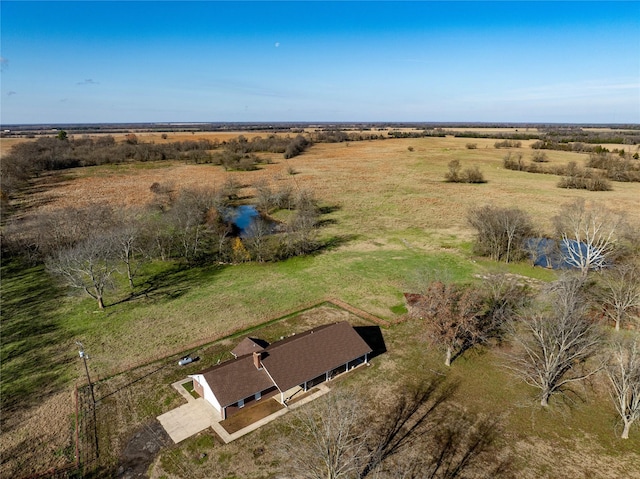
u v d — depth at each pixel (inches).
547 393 1311.5
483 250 2628.0
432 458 1141.1
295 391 1433.3
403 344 1708.9
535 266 2501.2
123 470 1129.4
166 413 1338.6
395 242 2972.4
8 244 2743.6
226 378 1347.2
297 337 1560.0
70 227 2785.4
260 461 1141.7
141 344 1743.4
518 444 1185.4
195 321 1925.4
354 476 1061.1
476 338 1646.2
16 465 1157.1
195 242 2751.0
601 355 1433.3
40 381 1519.4
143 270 2564.0
